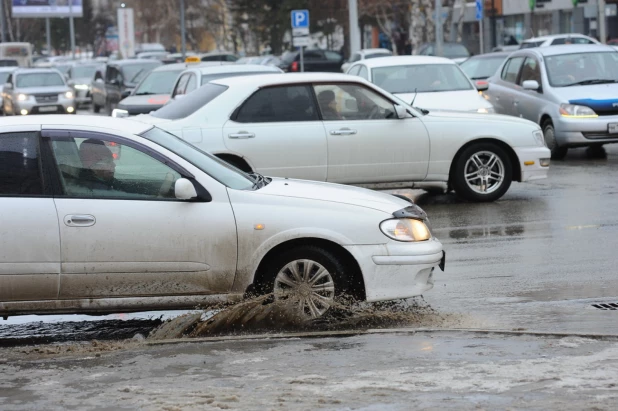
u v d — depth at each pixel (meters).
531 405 10.25
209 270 14.17
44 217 13.90
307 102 25.23
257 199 14.32
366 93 25.53
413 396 10.73
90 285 14.05
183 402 10.82
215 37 162.38
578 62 37.12
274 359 12.59
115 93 61.81
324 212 14.36
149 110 45.59
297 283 14.45
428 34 92.56
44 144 14.20
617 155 36.91
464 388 10.96
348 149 25.20
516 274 17.77
